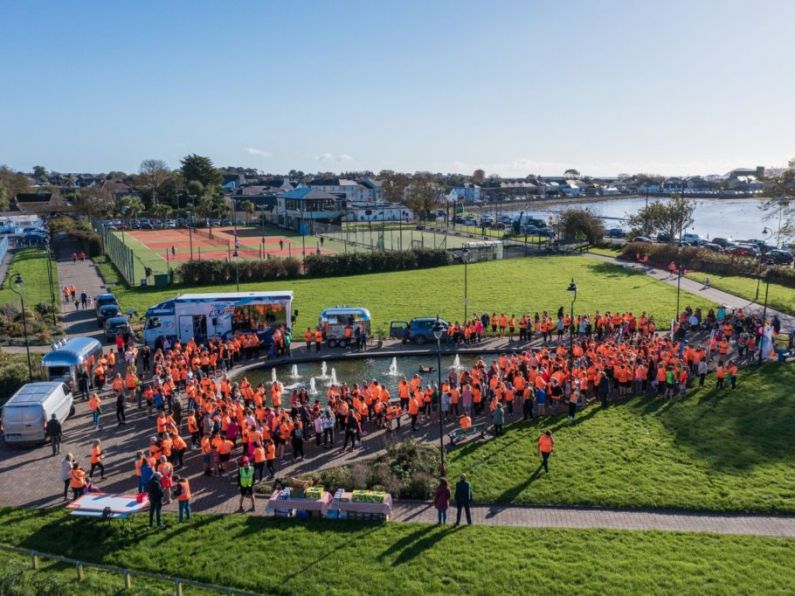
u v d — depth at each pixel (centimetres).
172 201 18338
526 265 8225
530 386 3167
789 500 2308
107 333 5022
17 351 4662
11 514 2275
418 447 2803
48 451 2889
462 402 3288
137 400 3581
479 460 2695
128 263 7719
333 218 15025
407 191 18125
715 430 2967
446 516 2230
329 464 2728
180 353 4094
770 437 2880
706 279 6744
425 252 8244
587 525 2162
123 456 2836
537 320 4978
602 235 9956
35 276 7944
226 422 2802
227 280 7294
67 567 1939
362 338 4672
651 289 6500
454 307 5878
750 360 4059
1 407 3397
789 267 6894
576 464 2627
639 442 2842
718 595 1739
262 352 4666
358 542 2045
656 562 1905
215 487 2516
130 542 2078
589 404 3388
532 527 2141
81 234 10756
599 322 4862
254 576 1864
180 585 1753
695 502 2300
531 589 1777
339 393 3269
